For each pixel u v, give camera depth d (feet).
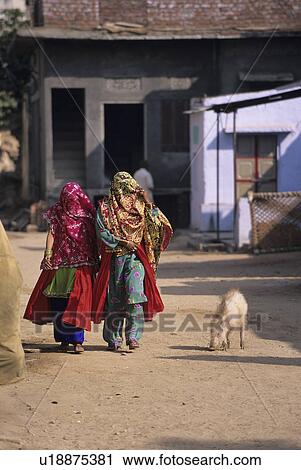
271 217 89.51
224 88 125.29
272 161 107.86
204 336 46.52
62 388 36.09
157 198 125.49
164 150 125.80
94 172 125.59
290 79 124.16
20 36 120.88
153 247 42.45
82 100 127.75
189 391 35.70
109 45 124.36
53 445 29.01
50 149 125.29
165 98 125.49
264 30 122.21
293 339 45.75
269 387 36.35
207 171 106.32
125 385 36.58
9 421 31.55
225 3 125.49
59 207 41.91
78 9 123.75
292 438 29.89
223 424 31.42
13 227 125.18
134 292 41.65
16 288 36.83
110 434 30.22
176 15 124.88
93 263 42.06
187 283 67.10
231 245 92.32
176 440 29.55
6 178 151.84
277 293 61.67
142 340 45.62
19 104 148.77
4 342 36.40
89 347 44.04
